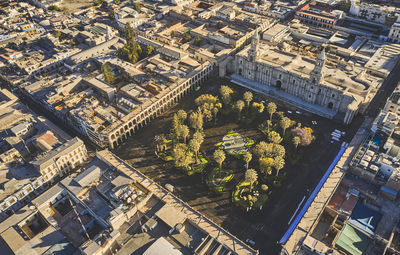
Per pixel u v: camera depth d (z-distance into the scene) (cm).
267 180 16275
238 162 17462
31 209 14300
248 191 15762
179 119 19588
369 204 14362
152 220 13075
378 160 15088
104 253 12500
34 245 12888
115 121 19375
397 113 18250
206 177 16700
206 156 17900
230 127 19875
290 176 16512
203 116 19825
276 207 15038
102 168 15975
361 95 19400
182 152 16938
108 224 13500
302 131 17850
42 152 17375
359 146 16588
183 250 12238
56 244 12962
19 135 18875
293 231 12875
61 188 15162
